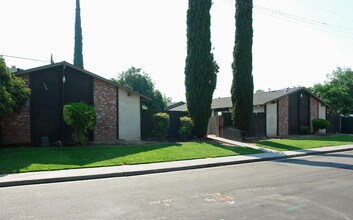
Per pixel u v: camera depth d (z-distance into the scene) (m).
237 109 23.41
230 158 14.28
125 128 20.31
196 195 7.55
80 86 18.64
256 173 10.80
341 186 8.54
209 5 21.72
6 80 13.82
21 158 12.64
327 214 6.04
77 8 30.08
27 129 17.25
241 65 23.20
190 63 21.78
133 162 12.54
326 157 15.52
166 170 11.52
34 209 6.41
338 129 34.88
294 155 15.98
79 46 29.86
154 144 18.08
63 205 6.71
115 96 19.89
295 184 8.81
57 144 17.09
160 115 20.53
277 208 6.42
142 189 8.31
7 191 8.22
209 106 21.89
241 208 6.43
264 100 28.62
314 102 32.38
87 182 9.45
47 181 9.45
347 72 63.28
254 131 26.98
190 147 17.14
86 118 16.25
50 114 17.81
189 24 21.81
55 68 17.98
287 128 29.78
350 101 39.66
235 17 23.48
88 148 15.69
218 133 25.17
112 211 6.25
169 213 6.11
